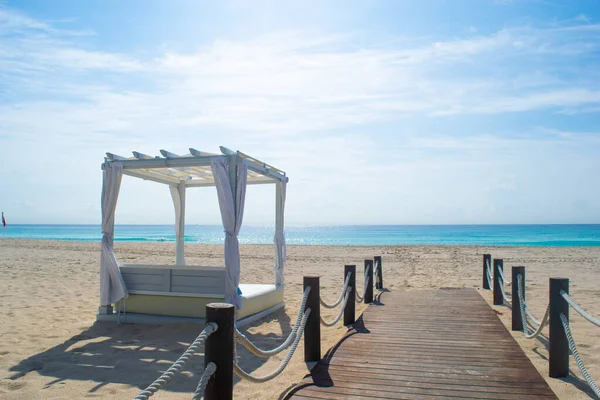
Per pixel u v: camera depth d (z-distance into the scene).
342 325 7.79
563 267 17.48
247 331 7.44
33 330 7.25
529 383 4.49
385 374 4.79
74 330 7.33
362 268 17.94
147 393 2.40
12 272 14.94
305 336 5.60
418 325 7.20
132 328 7.49
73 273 14.99
